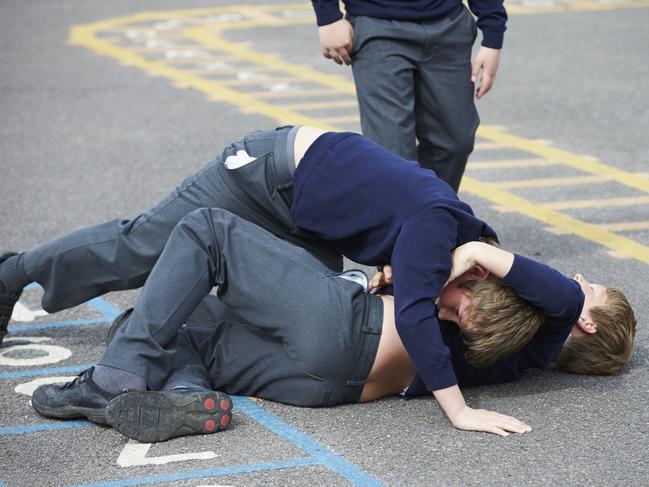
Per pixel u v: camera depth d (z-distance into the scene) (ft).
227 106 39.63
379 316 15.57
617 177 29.89
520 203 27.45
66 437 14.97
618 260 23.03
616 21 59.98
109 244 17.04
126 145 33.71
